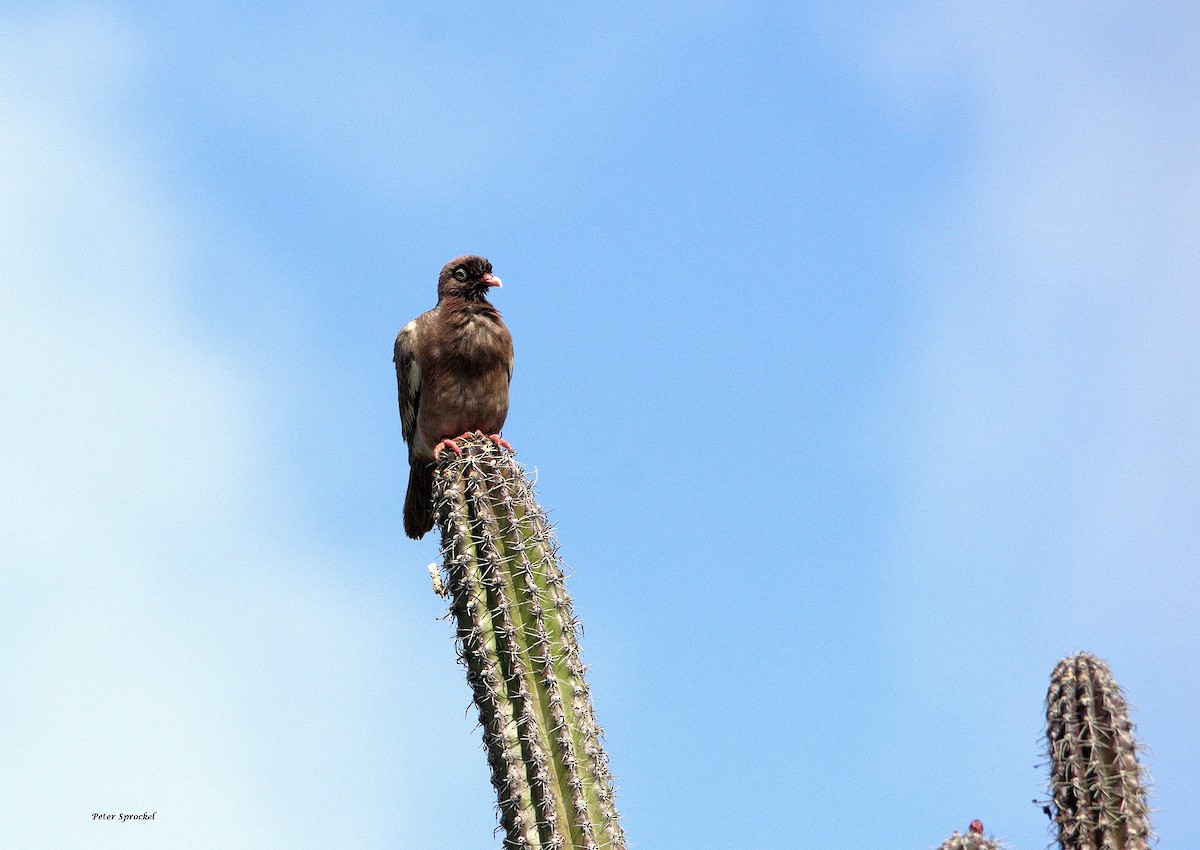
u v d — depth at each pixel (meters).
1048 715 10.10
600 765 12.44
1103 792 9.68
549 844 12.05
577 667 12.91
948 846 10.10
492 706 12.74
